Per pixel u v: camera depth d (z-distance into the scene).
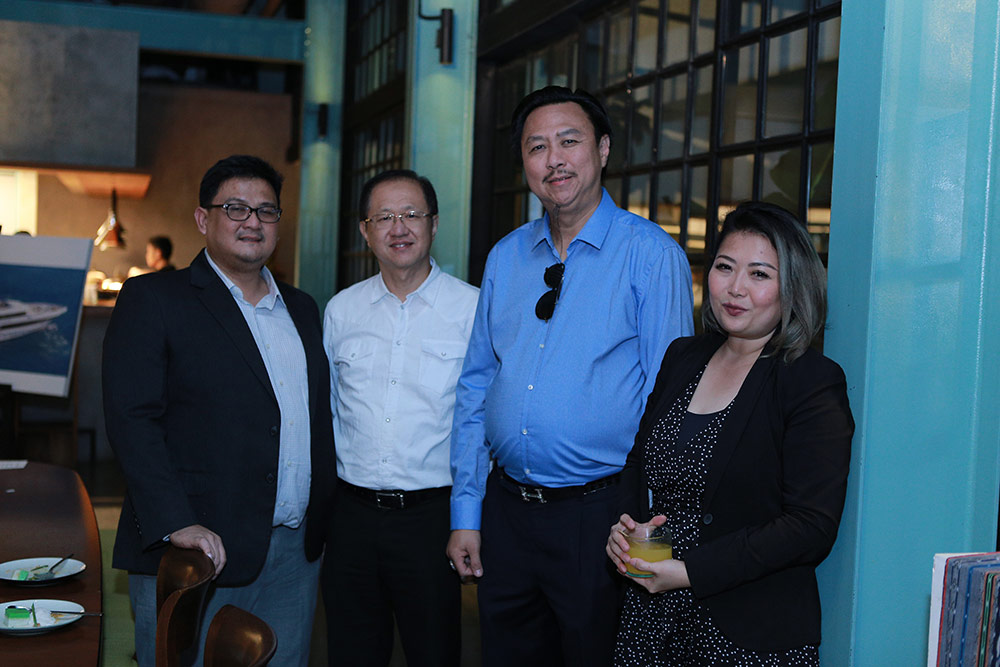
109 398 2.02
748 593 1.50
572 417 1.86
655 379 1.84
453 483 2.15
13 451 4.67
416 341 2.30
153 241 7.71
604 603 1.89
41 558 1.99
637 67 3.32
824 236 2.37
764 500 1.51
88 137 7.30
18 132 7.15
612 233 1.93
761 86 2.64
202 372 2.06
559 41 3.96
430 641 2.27
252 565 2.06
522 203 4.31
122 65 7.37
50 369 4.35
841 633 1.67
